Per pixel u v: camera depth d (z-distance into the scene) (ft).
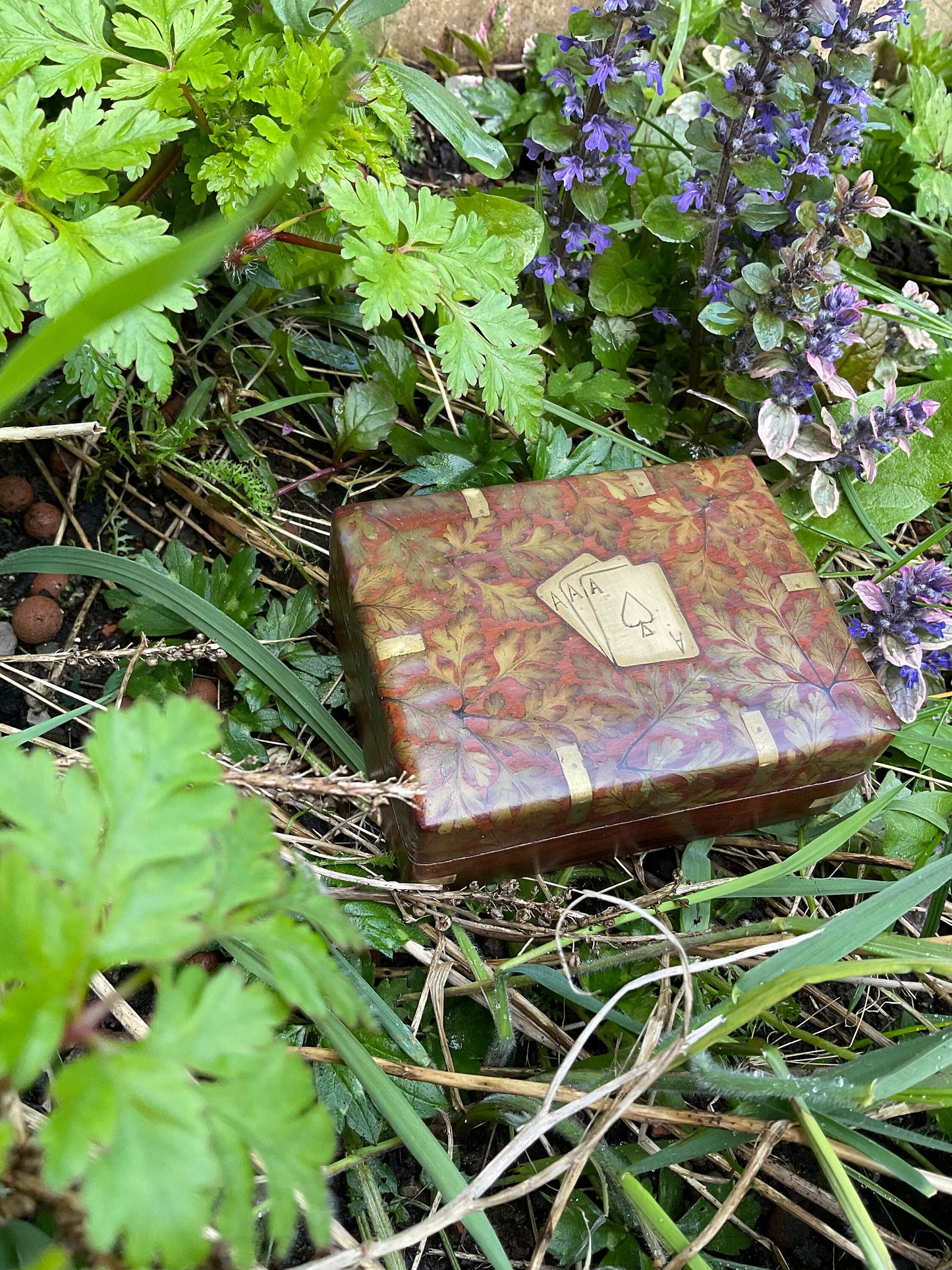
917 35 2.55
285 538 2.00
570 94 2.00
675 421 2.20
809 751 1.73
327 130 1.76
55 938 1.24
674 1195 1.71
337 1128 1.64
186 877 1.29
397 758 1.66
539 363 1.87
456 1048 1.75
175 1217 1.16
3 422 1.88
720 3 2.42
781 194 2.04
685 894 1.76
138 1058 1.23
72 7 1.69
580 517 1.83
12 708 1.82
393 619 1.73
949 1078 1.61
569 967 1.77
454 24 2.41
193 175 1.81
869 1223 1.47
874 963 1.51
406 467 2.10
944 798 1.92
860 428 2.00
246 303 2.07
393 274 1.77
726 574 1.81
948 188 2.36
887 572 1.97
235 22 1.91
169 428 1.89
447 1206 1.46
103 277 1.63
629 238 2.23
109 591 1.89
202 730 1.32
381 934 1.72
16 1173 1.29
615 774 1.68
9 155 1.63
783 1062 1.63
